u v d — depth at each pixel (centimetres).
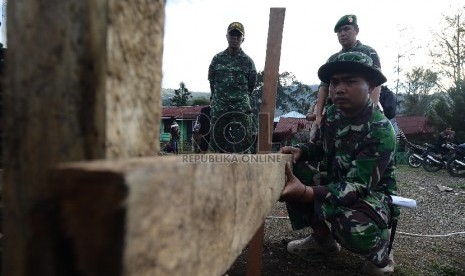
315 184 262
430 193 674
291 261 263
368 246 210
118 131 58
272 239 314
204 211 65
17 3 57
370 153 219
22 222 49
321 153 270
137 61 63
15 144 56
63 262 41
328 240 266
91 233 39
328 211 203
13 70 57
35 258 42
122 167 42
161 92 73
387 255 218
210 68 503
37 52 56
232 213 83
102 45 54
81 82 54
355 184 212
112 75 55
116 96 57
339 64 217
